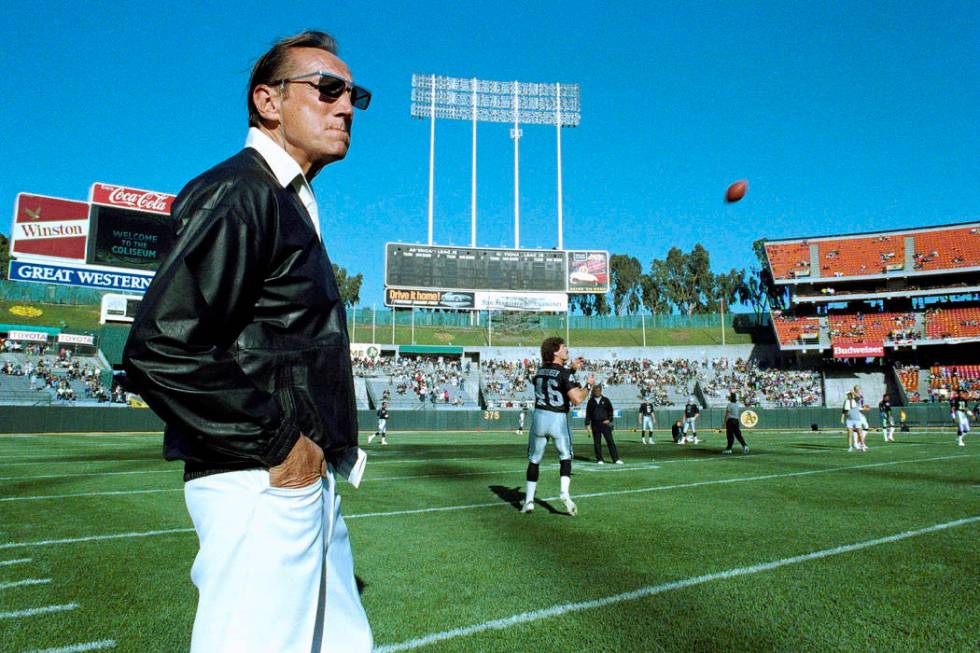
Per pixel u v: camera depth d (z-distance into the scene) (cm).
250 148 169
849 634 341
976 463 1336
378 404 4369
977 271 4884
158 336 125
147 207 3516
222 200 143
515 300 4725
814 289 5416
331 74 182
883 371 4672
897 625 354
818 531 612
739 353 5353
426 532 612
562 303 4762
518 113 5072
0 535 592
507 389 4750
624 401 4522
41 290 5384
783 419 3816
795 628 350
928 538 577
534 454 735
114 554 518
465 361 5250
